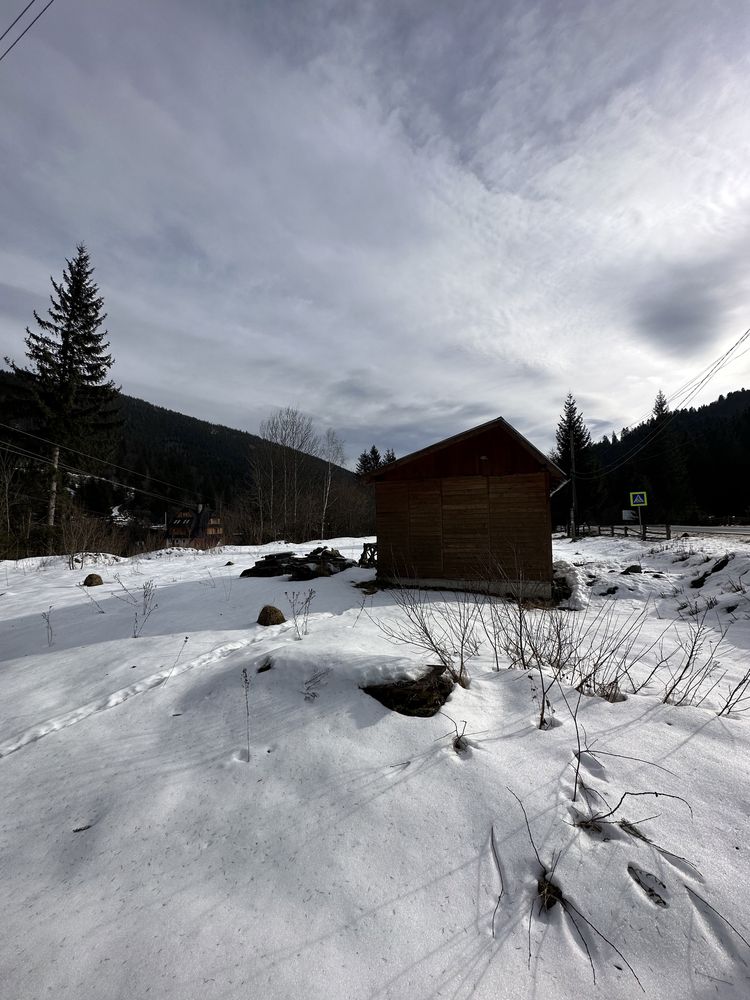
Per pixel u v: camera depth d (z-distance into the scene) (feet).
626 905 6.23
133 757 10.35
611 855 6.94
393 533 31.71
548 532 29.30
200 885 7.00
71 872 7.43
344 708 10.97
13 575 42.50
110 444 81.35
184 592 28.73
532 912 6.25
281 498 118.11
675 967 5.50
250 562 47.16
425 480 31.45
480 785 8.41
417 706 10.80
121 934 6.27
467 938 5.95
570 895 6.40
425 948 5.84
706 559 38.09
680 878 6.53
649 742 9.62
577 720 10.48
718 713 10.91
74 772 10.01
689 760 9.04
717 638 20.20
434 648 13.44
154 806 8.71
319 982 5.49
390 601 25.22
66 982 5.65
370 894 6.64
